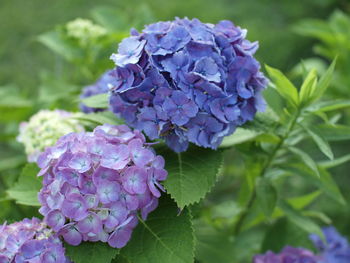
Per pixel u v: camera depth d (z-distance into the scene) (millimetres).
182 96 791
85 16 2305
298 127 956
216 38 817
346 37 1379
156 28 819
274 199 943
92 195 769
